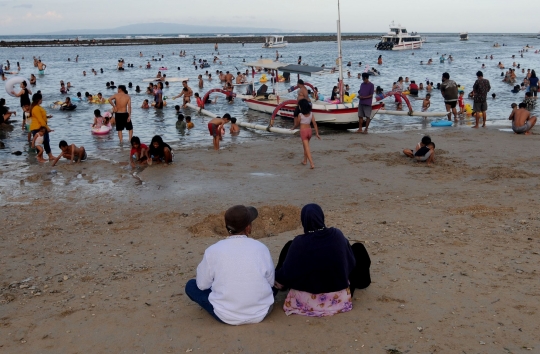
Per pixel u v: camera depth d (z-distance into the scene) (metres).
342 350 4.20
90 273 6.29
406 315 4.77
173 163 13.00
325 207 9.02
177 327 4.71
